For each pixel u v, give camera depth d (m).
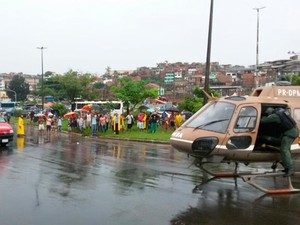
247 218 6.86
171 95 80.56
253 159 8.98
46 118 35.88
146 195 8.38
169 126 30.06
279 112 8.73
